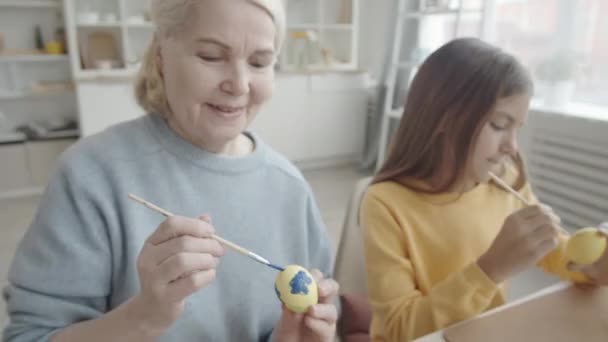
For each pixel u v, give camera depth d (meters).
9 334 0.60
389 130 3.85
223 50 0.58
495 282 0.75
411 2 3.54
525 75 0.82
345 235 1.22
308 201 0.84
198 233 0.51
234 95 0.60
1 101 3.52
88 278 0.62
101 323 0.54
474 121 0.84
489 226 0.99
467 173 0.91
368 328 1.18
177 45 0.59
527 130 2.50
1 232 2.73
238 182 0.73
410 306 0.83
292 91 3.80
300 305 0.64
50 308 0.60
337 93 4.01
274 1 0.59
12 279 0.61
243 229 0.73
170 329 0.67
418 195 0.96
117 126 0.71
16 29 3.40
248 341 0.75
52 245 0.60
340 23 4.39
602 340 0.64
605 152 2.14
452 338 0.65
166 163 0.69
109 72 3.42
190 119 0.63
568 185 2.33
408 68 3.60
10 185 3.35
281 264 0.78
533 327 0.67
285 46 4.05
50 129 3.47
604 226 0.89
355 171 4.07
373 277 0.90
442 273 0.95
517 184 1.07
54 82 3.57
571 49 2.59
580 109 2.46
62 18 3.48
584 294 0.78
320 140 4.05
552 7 2.68
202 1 0.56
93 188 0.62
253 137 0.82
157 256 0.49
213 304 0.71
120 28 3.61
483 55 0.85
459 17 2.95
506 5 2.96
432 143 0.92
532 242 0.71
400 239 0.94
